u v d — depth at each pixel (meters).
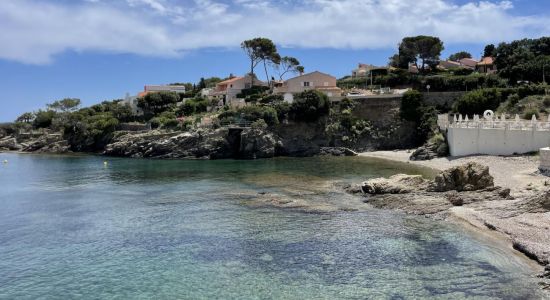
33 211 49.66
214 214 46.16
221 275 29.86
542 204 40.44
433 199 46.53
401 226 39.84
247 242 36.47
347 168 80.81
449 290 26.48
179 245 36.19
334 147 110.62
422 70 154.62
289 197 53.62
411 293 26.33
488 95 105.25
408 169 76.31
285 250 34.34
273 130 111.06
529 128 73.00
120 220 44.75
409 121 111.75
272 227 40.66
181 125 123.31
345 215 44.41
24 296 27.50
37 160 110.19
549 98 99.06
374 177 68.50
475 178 48.38
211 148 108.00
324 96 113.69
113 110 148.25
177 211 48.03
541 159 59.91
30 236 39.72
